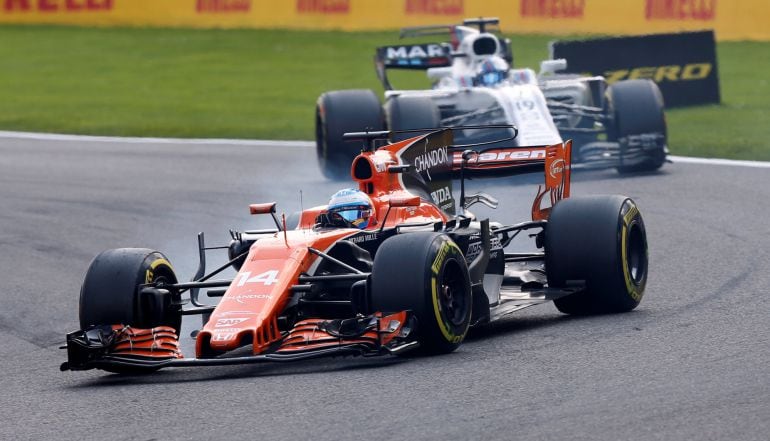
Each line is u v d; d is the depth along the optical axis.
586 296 30.44
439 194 32.09
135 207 53.72
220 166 65.25
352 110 57.62
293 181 59.16
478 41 61.16
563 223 30.39
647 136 55.81
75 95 96.69
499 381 23.30
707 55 80.75
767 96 84.31
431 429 20.30
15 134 80.94
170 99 93.81
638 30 101.56
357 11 117.12
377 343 24.81
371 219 28.67
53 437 21.73
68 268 42.44
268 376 25.23
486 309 28.41
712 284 33.91
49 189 59.84
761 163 58.81
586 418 20.53
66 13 126.44
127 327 26.39
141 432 21.45
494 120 57.34
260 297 25.33
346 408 21.88
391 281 25.09
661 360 24.59
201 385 24.88
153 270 27.25
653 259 38.41
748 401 21.11
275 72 104.00
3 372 28.62
